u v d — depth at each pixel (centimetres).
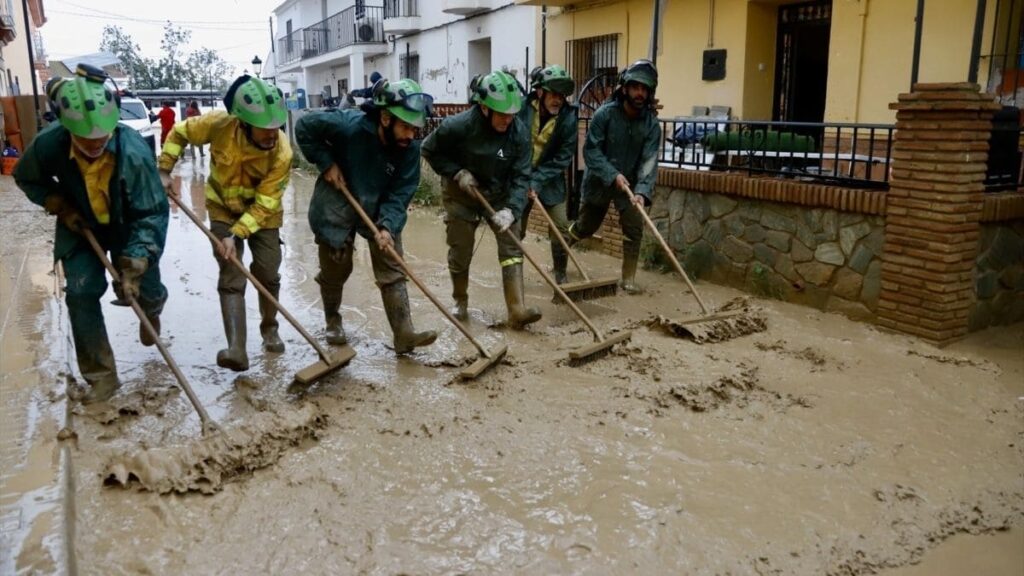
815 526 345
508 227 572
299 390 482
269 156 503
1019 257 608
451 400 470
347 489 369
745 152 786
